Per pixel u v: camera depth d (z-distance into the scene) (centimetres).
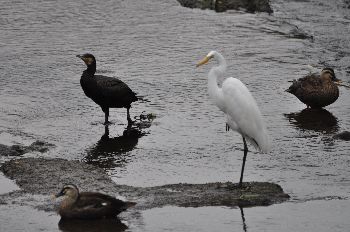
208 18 2862
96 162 1569
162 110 1923
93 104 1978
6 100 1973
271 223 1277
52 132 1753
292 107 1956
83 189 1395
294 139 1711
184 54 2417
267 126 1802
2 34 2623
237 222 1279
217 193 1388
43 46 2497
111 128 1794
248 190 1398
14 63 2317
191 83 2144
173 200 1356
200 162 1569
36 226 1265
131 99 1842
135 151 1638
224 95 1449
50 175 1457
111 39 2577
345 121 1853
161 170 1521
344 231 1242
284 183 1451
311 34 2681
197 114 1889
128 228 1259
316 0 3200
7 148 1609
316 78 1934
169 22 2795
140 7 3012
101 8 2989
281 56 2400
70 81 2162
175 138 1720
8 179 1454
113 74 2209
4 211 1319
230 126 1473
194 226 1262
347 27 2778
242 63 2319
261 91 2069
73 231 1249
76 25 2745
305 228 1254
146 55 2403
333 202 1362
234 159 1588
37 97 2011
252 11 2972
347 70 2270
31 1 3083
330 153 1617
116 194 1380
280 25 2783
